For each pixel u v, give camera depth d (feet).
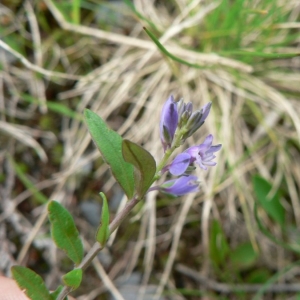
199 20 0.50
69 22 0.47
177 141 0.24
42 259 0.43
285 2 0.48
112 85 0.48
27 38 0.48
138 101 0.47
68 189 0.45
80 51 0.49
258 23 0.45
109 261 0.44
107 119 0.47
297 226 0.47
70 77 0.47
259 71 0.49
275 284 0.45
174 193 0.26
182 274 0.45
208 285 0.45
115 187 0.46
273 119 0.48
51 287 0.42
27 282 0.26
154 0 0.51
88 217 0.45
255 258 0.45
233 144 0.47
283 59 0.50
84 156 0.46
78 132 0.46
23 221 0.44
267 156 0.48
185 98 0.48
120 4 0.50
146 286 0.44
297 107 0.49
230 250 0.46
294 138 0.48
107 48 0.49
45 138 0.46
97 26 0.50
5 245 0.43
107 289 0.43
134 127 0.47
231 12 0.45
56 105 0.45
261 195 0.43
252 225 0.46
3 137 0.45
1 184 0.44
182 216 0.45
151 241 0.44
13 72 0.47
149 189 0.26
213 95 0.49
